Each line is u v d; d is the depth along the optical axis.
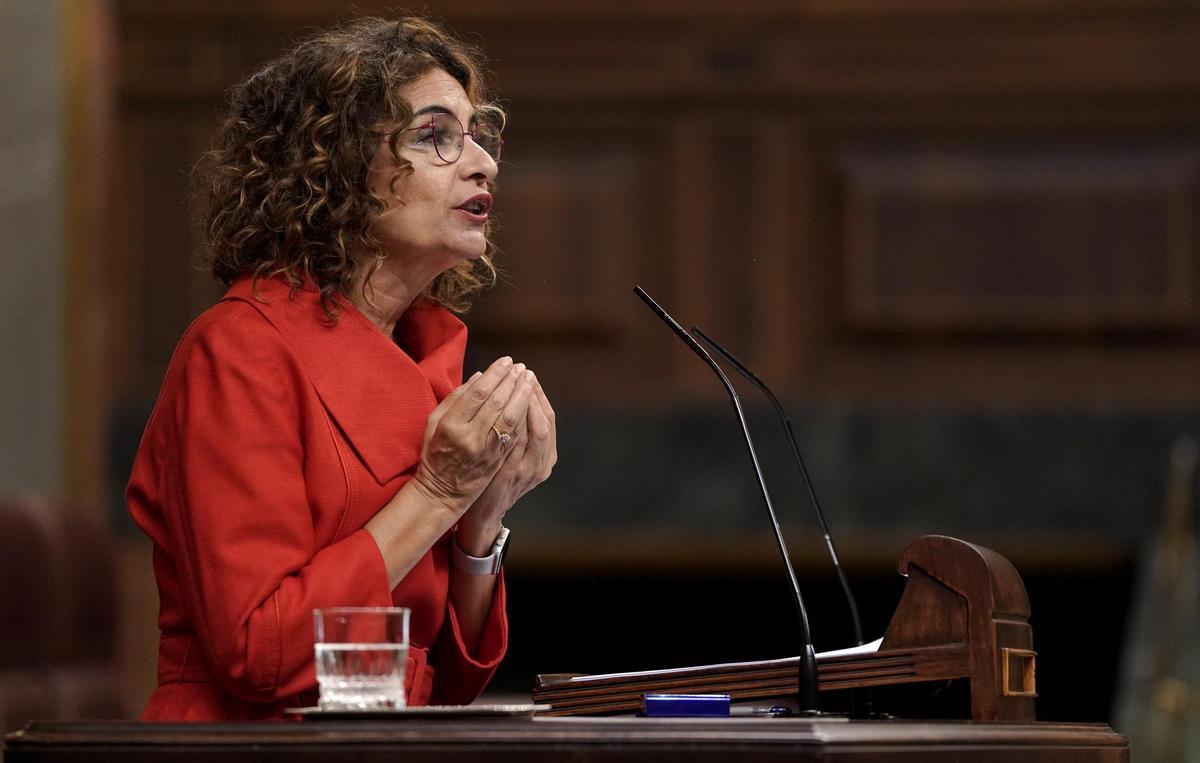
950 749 5.61
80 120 20.08
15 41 19.89
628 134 21.95
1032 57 21.53
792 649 20.97
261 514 6.68
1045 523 20.69
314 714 5.51
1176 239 21.33
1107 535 20.62
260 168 7.70
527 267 21.77
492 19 21.89
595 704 6.91
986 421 20.78
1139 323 21.27
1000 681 6.53
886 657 6.64
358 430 7.13
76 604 14.21
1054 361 21.31
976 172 21.59
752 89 21.78
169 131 21.50
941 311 21.48
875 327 21.56
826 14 21.70
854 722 5.75
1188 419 20.67
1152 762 19.98
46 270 19.78
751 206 21.77
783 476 20.84
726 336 21.64
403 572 6.92
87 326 20.05
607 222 21.81
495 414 7.09
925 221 21.64
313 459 6.99
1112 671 20.86
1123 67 21.42
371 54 7.70
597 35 21.94
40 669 13.34
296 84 7.76
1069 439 20.75
